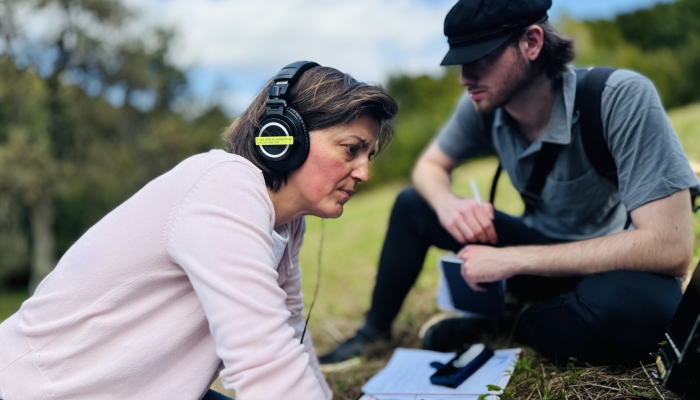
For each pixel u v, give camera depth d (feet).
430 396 5.57
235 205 3.84
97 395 3.98
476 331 6.99
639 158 5.37
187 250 3.77
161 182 4.07
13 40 61.46
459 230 6.52
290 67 4.22
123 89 70.08
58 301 4.02
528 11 5.58
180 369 4.09
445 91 91.50
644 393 4.96
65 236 80.07
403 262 7.38
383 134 4.41
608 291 5.28
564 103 5.87
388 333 7.76
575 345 5.54
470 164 55.26
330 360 7.64
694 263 7.08
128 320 3.96
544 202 6.45
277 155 4.06
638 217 5.33
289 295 5.15
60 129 65.72
